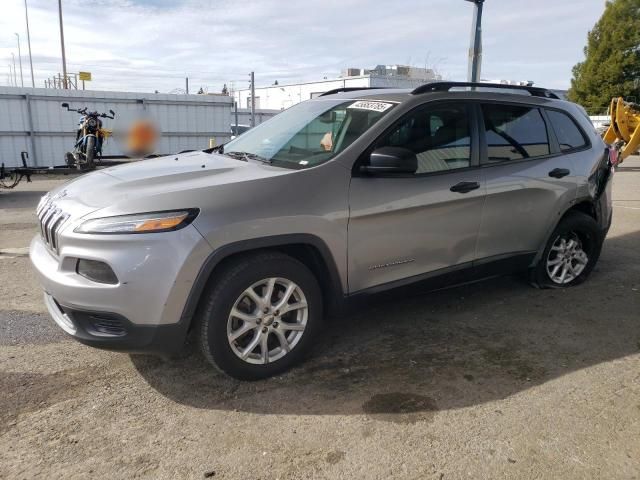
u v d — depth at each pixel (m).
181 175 3.29
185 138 20.12
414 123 3.66
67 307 2.90
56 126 17.56
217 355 3.05
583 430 2.78
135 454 2.57
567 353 3.65
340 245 3.31
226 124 20.86
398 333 3.95
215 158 3.89
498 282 5.07
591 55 38.09
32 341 3.77
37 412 2.90
